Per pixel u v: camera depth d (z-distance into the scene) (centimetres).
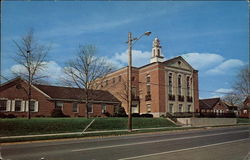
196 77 4950
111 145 1374
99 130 2556
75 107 3809
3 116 3019
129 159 949
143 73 4666
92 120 2673
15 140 1647
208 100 6194
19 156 1016
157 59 4738
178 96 4581
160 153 1093
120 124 2925
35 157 994
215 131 2538
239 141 1561
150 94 4484
